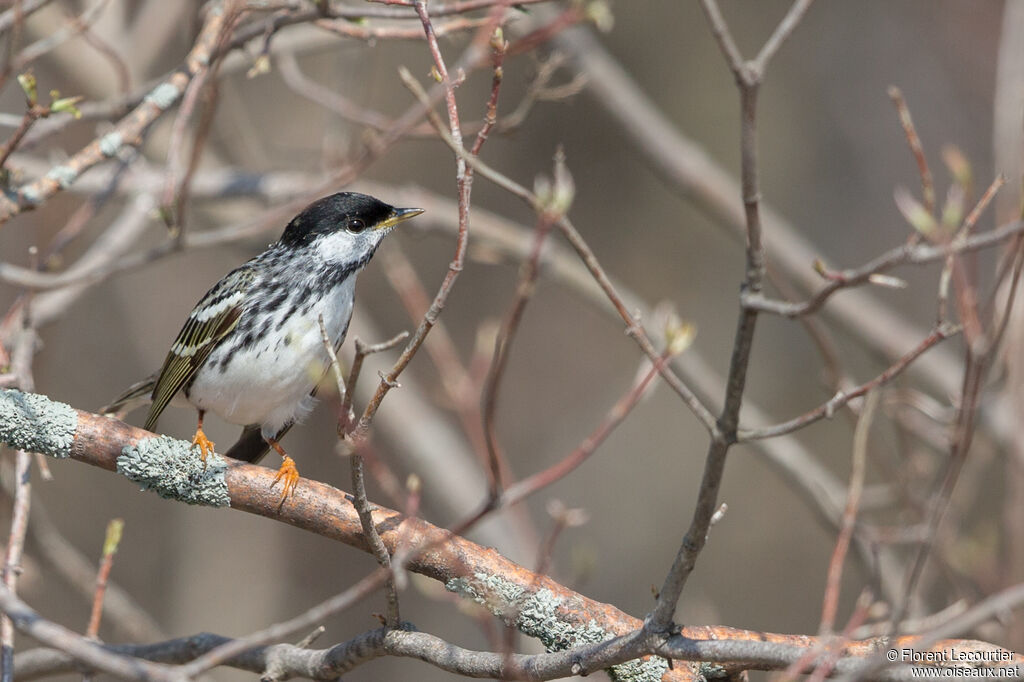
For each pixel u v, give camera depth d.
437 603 18.38
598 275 5.11
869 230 18.55
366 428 5.35
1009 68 9.21
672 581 5.29
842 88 19.09
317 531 6.77
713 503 5.03
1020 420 8.58
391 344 5.10
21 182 10.19
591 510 18.84
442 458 14.13
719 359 18.97
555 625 6.38
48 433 6.64
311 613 5.04
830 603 5.43
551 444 19.39
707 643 5.38
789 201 18.92
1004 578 8.46
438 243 19.88
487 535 13.22
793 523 18.06
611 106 14.08
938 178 18.19
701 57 19.38
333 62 17.66
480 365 6.50
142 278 17.84
